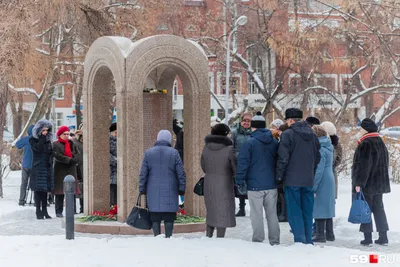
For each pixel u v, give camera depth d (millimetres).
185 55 16406
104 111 17312
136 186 15969
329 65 44031
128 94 15844
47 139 18578
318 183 13836
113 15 31922
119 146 15977
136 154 15961
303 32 36844
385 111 41031
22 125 45344
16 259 11328
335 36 37312
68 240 12922
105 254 11594
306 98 40781
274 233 13031
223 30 43844
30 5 24031
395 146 29422
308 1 39062
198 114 16688
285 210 17703
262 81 39594
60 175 18875
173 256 11375
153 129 16875
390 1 30859
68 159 18688
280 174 12695
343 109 37594
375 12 33312
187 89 16719
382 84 38625
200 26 42188
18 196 24828
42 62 30359
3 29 23234
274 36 38594
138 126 15961
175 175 13453
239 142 18609
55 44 37094
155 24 35969
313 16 38188
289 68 39281
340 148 15641
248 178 13023
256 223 13000
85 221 16281
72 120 67688
